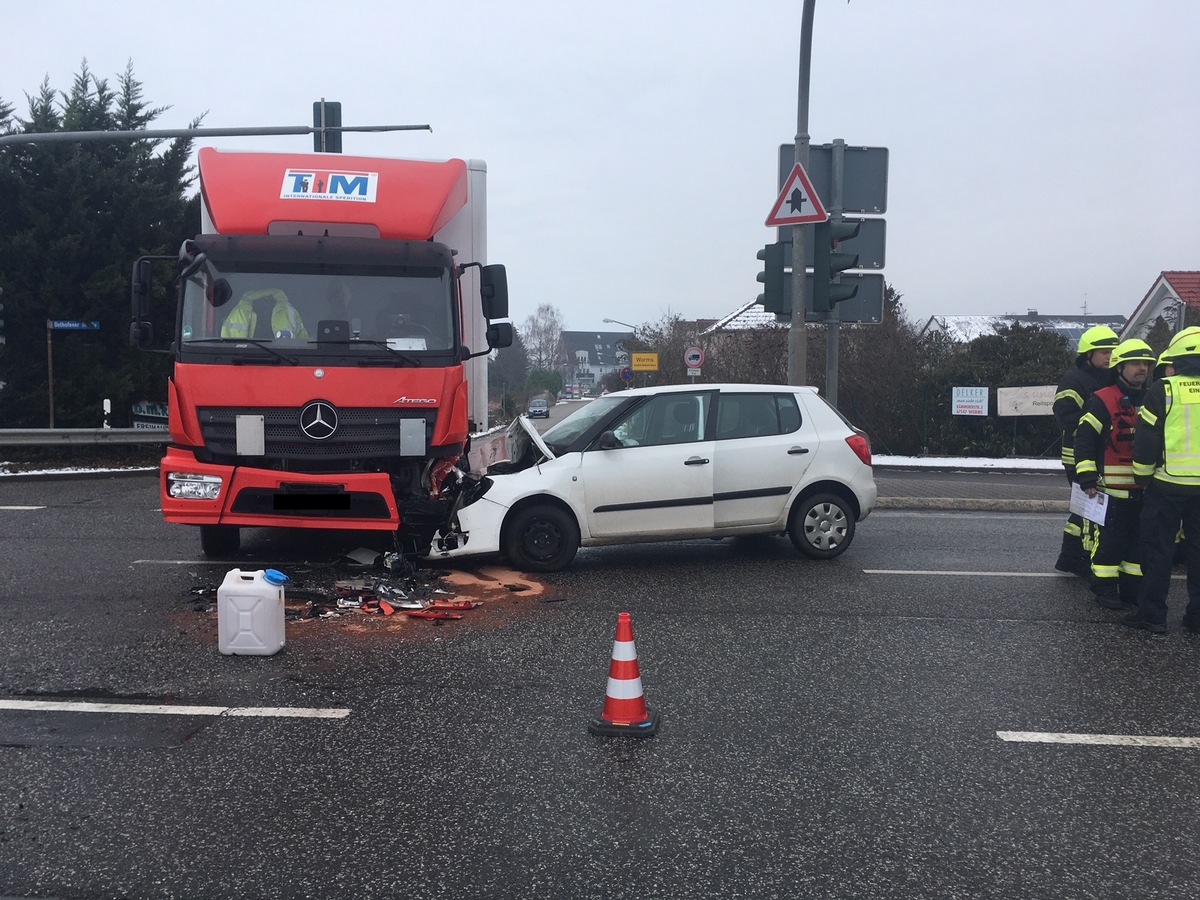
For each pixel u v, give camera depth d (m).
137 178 20.55
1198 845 3.77
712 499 8.68
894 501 14.20
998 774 4.41
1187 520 6.90
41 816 3.89
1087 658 6.23
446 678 5.64
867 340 26.84
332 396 7.71
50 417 19.69
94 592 7.60
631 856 3.61
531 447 8.74
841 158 12.84
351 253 8.05
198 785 4.19
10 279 19.30
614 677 4.88
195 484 7.66
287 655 6.04
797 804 4.07
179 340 7.73
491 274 8.77
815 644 6.46
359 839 3.72
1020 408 25.14
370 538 9.37
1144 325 43.09
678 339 38.03
